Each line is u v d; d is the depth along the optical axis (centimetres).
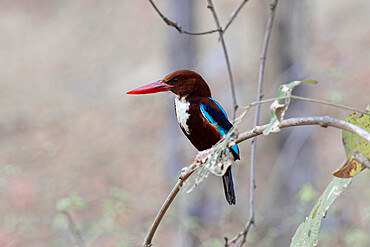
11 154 1933
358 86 1608
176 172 1252
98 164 1852
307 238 301
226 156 307
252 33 2394
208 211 1114
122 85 2484
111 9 3088
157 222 379
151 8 3017
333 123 254
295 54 1128
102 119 2202
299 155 1131
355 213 920
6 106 2367
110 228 890
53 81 2577
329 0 2445
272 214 1045
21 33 3045
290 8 1120
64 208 794
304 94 1120
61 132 2111
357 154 259
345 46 1864
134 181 1723
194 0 1217
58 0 3278
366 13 2255
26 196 1579
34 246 1204
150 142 1972
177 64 1227
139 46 2778
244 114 292
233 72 2080
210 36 2497
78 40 2930
